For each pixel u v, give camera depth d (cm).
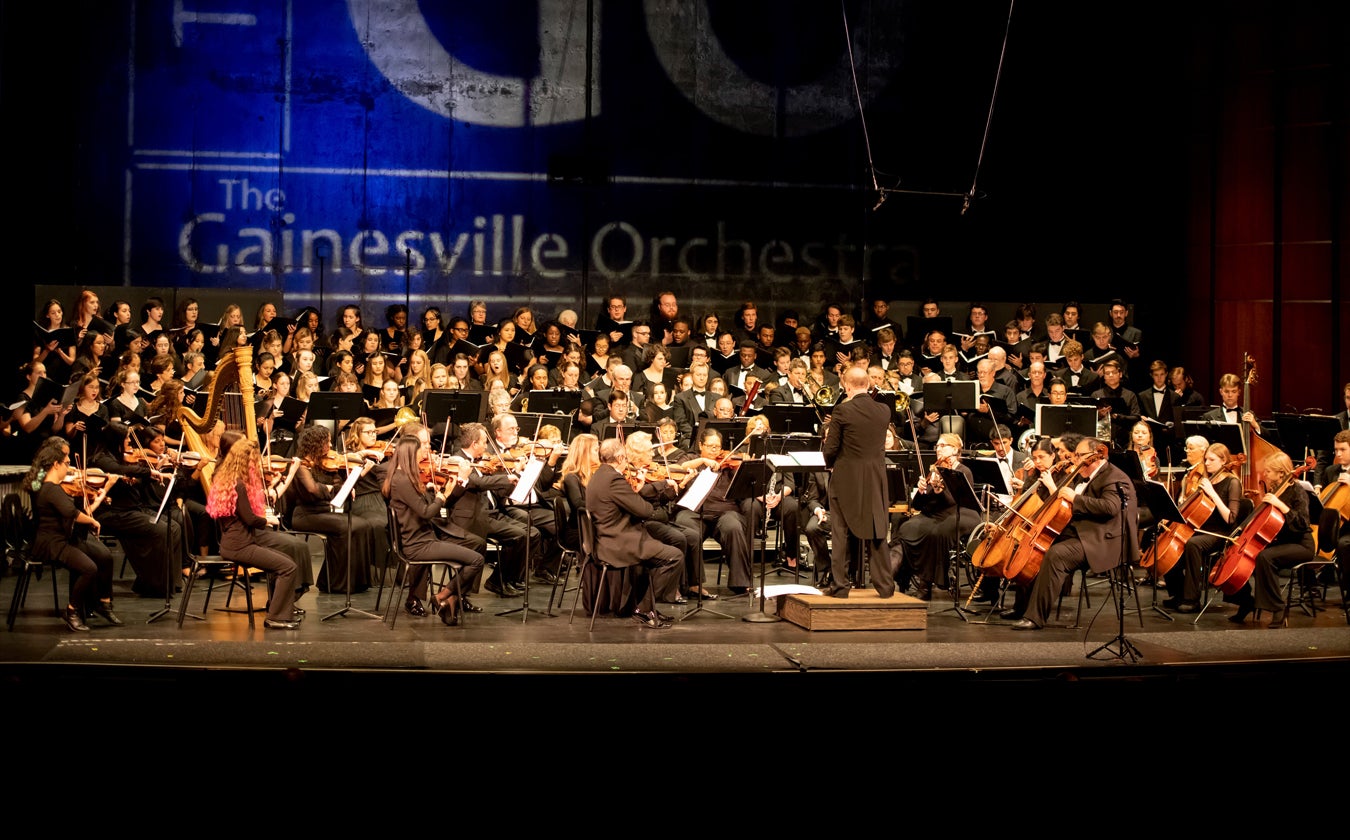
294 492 893
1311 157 1426
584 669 672
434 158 1502
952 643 750
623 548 793
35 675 646
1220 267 1505
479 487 852
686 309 1545
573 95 1523
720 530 925
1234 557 839
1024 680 684
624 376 1095
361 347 1298
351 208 1488
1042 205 1571
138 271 1445
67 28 1419
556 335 1313
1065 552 802
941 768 679
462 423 1003
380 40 1488
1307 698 711
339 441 1028
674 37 1536
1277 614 839
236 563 765
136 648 699
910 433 1146
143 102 1441
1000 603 870
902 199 1573
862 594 809
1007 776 684
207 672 652
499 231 1515
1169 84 1544
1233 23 1480
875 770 676
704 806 668
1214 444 916
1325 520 872
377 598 866
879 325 1448
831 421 801
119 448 865
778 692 669
